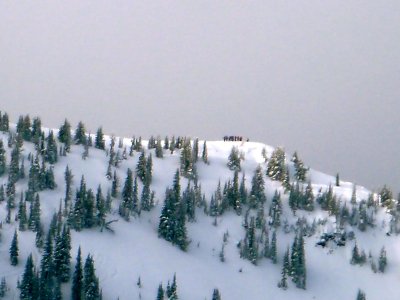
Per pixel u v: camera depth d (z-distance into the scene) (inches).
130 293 7086.6
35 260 7214.6
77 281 6683.1
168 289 7066.9
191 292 7436.0
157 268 7662.4
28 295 6545.3
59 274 6929.1
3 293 6599.4
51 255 6943.9
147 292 7175.2
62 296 6697.8
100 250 7628.0
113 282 7180.1
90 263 6796.3
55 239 7278.5
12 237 7524.6
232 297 7662.4
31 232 7632.9
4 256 7185.0
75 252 7465.6
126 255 7701.8
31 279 6594.5
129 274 7391.7
